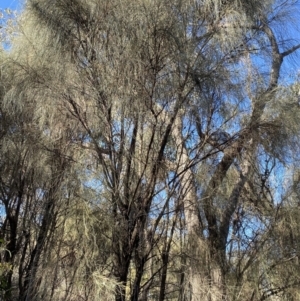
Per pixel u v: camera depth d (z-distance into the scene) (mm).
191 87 4273
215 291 4566
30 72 4301
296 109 4523
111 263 4059
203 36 4289
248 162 4996
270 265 5074
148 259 4273
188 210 4797
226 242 5203
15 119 4719
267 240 5156
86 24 4277
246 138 4625
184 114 4508
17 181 5008
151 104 4184
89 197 4125
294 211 5215
